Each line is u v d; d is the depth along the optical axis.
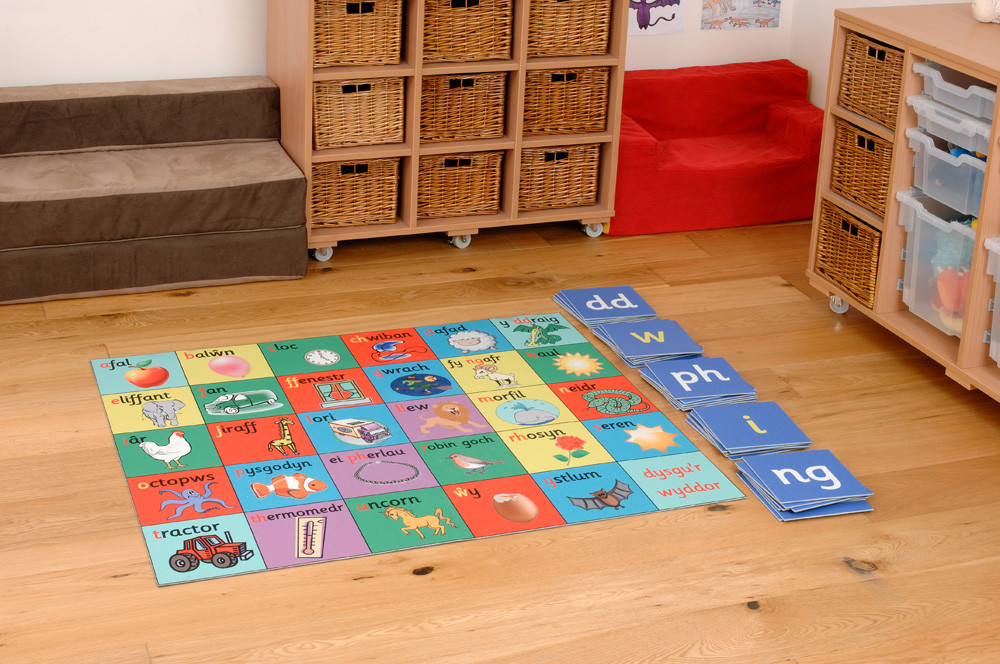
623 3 3.88
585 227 4.17
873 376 3.34
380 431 2.95
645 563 2.52
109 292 3.56
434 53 3.77
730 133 4.61
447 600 2.37
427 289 3.74
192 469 2.75
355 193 3.86
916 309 3.35
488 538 2.57
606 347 3.45
